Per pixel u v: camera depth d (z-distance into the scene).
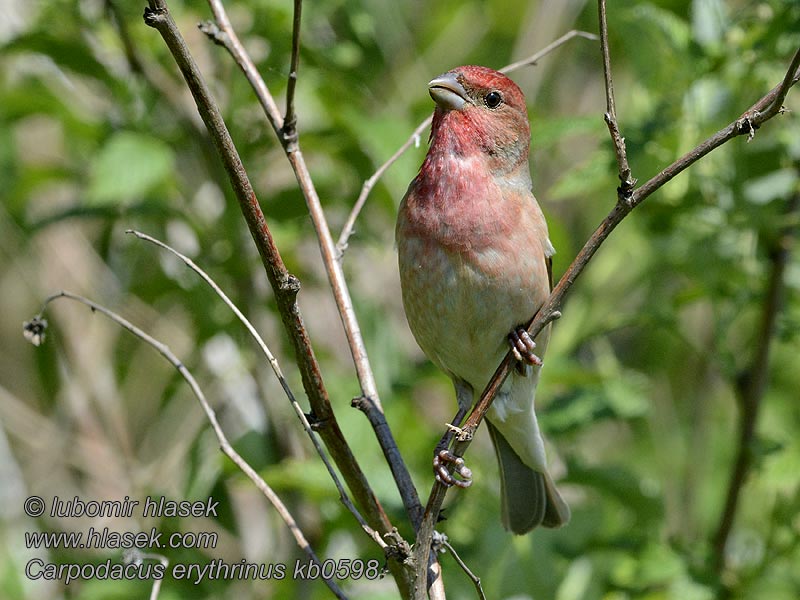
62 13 11.09
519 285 8.20
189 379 6.87
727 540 10.65
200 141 10.97
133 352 13.71
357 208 7.77
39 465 13.21
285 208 11.12
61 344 13.53
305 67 11.05
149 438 13.59
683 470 13.77
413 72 13.54
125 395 13.94
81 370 13.43
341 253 7.54
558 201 14.42
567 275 6.72
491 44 14.94
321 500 9.74
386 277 14.15
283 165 12.29
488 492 10.55
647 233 11.38
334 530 10.30
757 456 10.17
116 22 10.77
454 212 8.20
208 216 11.55
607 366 12.25
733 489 10.57
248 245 10.96
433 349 8.65
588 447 14.24
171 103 11.11
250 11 11.08
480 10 14.98
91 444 13.25
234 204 10.88
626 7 10.59
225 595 10.55
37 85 11.75
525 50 14.15
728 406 14.44
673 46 10.39
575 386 10.98
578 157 14.65
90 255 13.61
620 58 14.62
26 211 12.88
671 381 14.38
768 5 10.30
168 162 10.34
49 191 14.06
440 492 6.66
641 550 10.21
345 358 13.23
